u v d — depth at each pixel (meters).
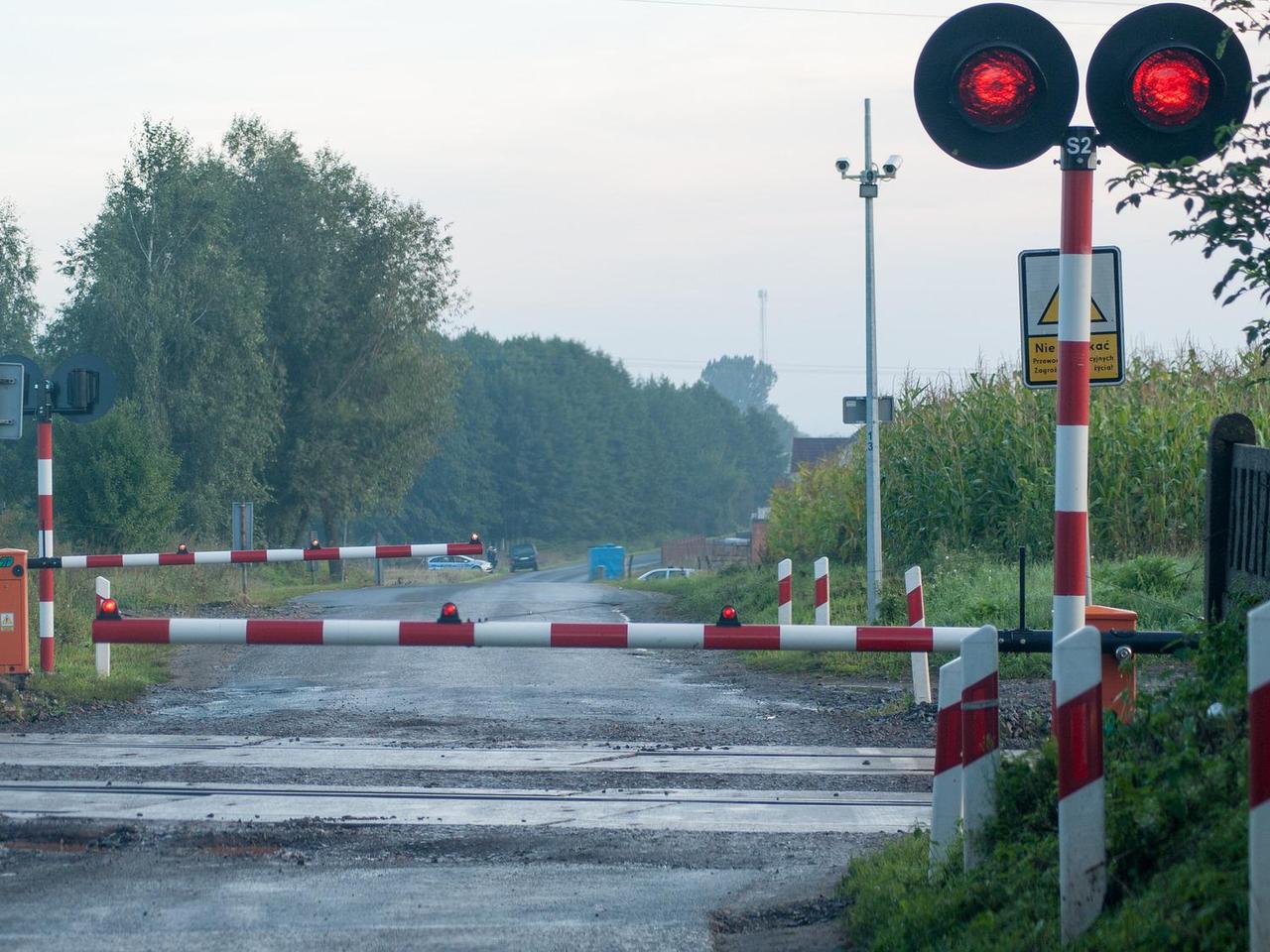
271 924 21.94
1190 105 23.09
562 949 20.72
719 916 22.80
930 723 44.31
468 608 101.06
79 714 45.94
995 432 84.75
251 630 37.66
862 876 23.44
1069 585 22.89
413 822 29.97
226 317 197.00
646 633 36.81
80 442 138.00
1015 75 22.91
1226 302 24.41
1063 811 16.52
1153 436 78.31
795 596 86.31
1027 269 32.62
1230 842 15.84
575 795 32.97
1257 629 13.32
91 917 22.28
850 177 76.69
